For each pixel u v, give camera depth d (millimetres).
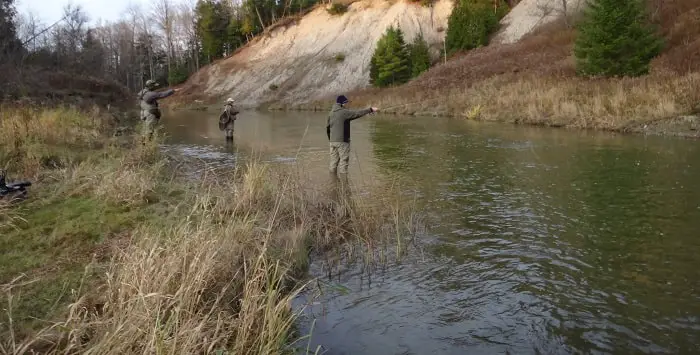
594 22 21094
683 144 12539
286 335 3715
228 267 4277
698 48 19219
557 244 5578
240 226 5176
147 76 82562
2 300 3713
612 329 3740
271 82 51844
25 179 7754
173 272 3609
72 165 8805
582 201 7344
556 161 10797
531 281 4621
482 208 7117
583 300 4219
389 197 7730
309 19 59188
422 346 3598
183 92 59719
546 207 7090
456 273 4871
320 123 23938
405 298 4379
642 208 6863
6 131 9812
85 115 15352
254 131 19766
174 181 8484
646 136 14484
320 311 4191
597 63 20781
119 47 90562
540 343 3582
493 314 4031
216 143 15141
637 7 20531
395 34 41531
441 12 49188
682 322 3807
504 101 22469
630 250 5312
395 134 17328
